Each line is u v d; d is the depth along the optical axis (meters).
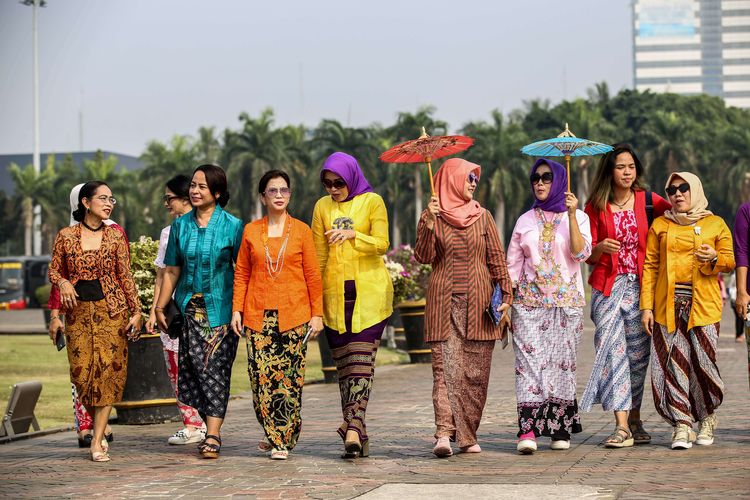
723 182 147.50
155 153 142.50
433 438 17.34
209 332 15.66
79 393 15.70
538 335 15.33
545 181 15.44
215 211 15.91
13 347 44.09
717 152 152.50
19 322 77.50
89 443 17.23
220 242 15.69
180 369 15.93
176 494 12.62
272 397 15.28
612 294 15.55
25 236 156.00
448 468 14.02
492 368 33.69
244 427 19.44
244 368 34.50
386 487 12.43
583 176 128.38
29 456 16.36
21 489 13.27
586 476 13.02
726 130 149.88
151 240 20.89
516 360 15.48
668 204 15.96
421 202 136.38
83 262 15.74
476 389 15.28
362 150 132.12
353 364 15.31
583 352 40.16
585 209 15.95
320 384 30.17
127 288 16.02
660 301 15.51
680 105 186.00
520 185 129.12
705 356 15.39
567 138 15.64
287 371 15.33
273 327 15.31
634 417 16.03
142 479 13.80
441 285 15.27
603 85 167.25
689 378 15.54
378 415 21.16
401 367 35.41
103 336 15.73
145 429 19.62
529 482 12.70
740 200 147.00
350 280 15.38
